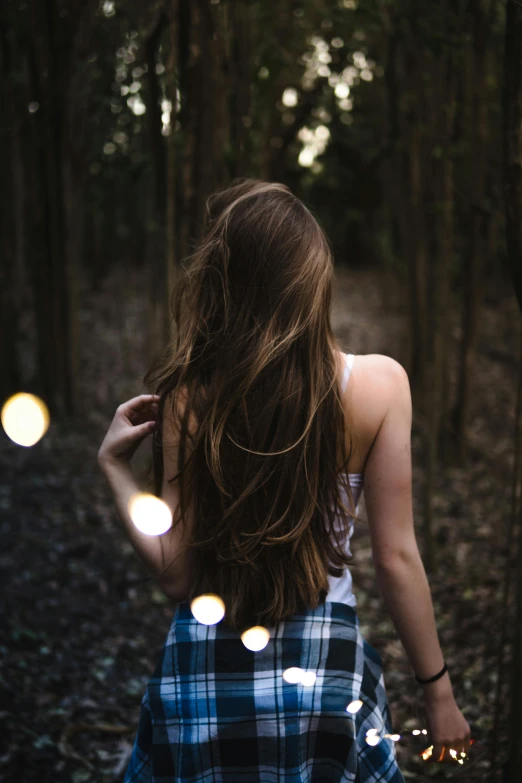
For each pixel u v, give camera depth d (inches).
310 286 40.4
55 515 146.7
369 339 324.2
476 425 212.7
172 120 76.9
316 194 469.4
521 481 72.1
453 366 260.5
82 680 92.6
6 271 193.3
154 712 41.8
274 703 40.0
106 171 147.5
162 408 42.2
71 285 200.5
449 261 132.5
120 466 44.6
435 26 108.4
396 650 101.7
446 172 131.9
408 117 158.2
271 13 139.1
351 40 162.7
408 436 43.0
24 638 100.2
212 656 41.1
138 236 365.4
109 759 77.7
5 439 191.9
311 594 41.4
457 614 110.0
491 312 328.2
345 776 40.1
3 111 158.6
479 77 133.0
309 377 40.3
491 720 80.7
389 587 43.1
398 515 42.6
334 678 40.9
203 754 40.1
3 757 75.8
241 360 39.7
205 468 41.1
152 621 110.7
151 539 42.4
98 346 291.0
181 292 43.7
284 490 40.3
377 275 524.4
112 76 126.6
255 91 144.3
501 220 143.7
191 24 89.7
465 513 152.3
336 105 190.2
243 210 41.2
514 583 113.9
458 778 71.5
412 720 84.0
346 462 41.9
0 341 195.0
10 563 124.5
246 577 40.9
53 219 191.6
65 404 206.1
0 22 122.9
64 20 137.2
